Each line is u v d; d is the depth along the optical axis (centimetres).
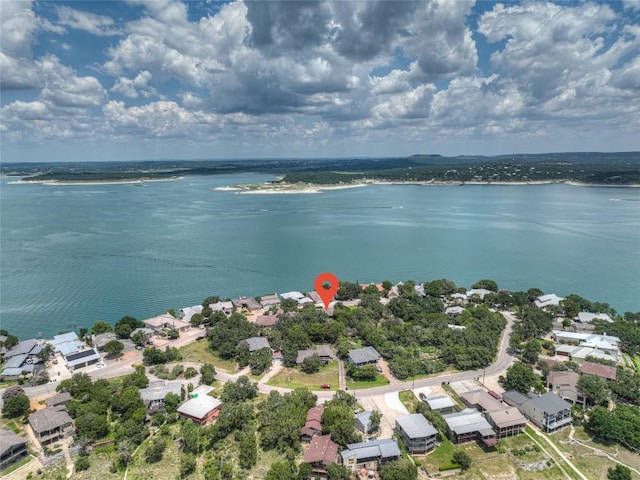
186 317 15488
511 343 13100
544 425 9150
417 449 8456
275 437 8581
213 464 8131
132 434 8869
